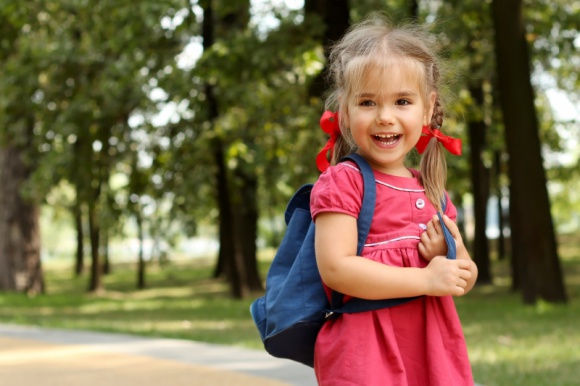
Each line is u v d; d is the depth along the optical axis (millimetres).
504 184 25344
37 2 16062
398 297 2381
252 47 12867
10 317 13258
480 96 18500
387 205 2473
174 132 17141
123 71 14898
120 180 41625
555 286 13141
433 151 2617
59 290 25812
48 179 17547
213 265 38812
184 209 18641
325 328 2469
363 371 2348
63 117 15977
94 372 6945
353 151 2686
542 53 16688
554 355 7613
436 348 2412
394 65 2416
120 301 18766
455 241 2471
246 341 9117
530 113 12977
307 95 13930
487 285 19906
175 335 9742
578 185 33531
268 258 38688
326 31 12867
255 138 16531
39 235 22172
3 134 17031
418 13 15664
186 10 13156
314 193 2473
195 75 13695
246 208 21594
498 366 6938
